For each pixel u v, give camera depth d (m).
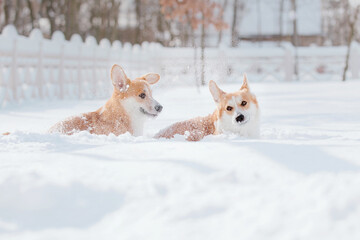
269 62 22.44
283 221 1.50
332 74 22.50
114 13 30.73
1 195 1.82
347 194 1.64
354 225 1.43
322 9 40.09
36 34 12.12
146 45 23.23
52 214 1.69
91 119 4.54
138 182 1.95
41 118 7.33
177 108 8.86
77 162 2.36
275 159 2.21
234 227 1.49
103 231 1.53
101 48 15.66
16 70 10.55
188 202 1.71
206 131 4.31
